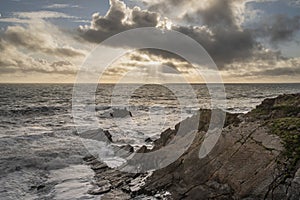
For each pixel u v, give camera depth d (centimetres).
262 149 927
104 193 1033
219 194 881
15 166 1350
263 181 841
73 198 1003
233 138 1028
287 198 788
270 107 1290
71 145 1739
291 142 905
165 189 989
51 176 1237
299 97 1338
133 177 1138
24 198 1022
